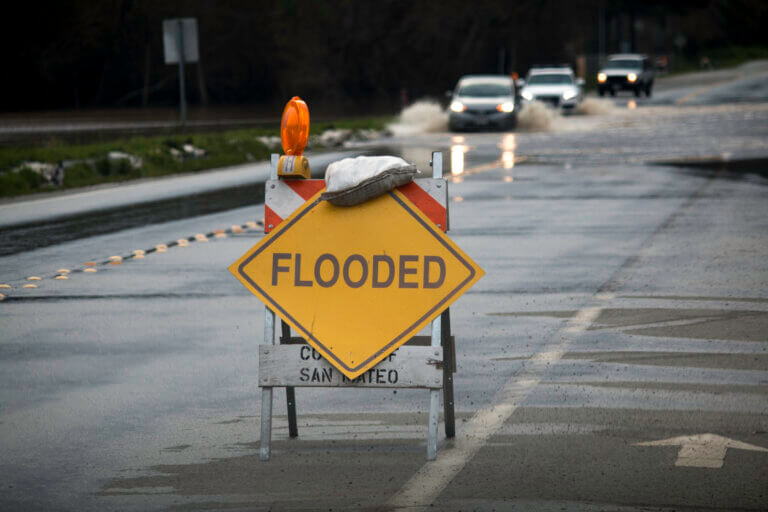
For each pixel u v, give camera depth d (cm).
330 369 1883
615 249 4119
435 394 1862
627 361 2508
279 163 1905
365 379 1870
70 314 3130
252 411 2178
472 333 2816
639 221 4881
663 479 1738
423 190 1894
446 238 1880
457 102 12181
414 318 1869
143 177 7706
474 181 6794
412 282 1878
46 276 3753
